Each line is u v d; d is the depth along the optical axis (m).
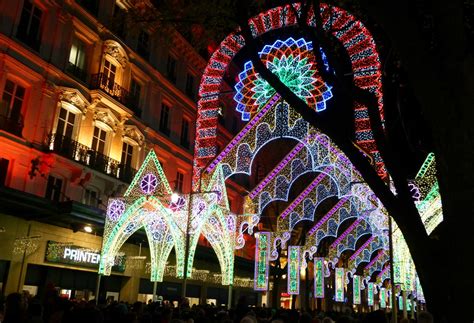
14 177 20.23
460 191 4.30
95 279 22.73
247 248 40.03
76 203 17.02
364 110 14.46
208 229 18.16
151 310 9.77
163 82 32.41
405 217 5.24
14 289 17.80
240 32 6.81
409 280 17.08
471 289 4.25
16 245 17.91
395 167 5.61
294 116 18.80
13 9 20.86
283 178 21.53
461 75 4.38
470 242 4.26
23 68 21.05
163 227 17.69
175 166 33.41
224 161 19.34
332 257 29.42
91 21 25.34
